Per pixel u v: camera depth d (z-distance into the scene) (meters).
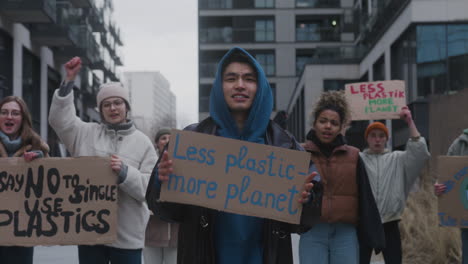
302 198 2.60
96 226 3.53
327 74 26.94
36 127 20.50
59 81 24.09
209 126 2.78
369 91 6.43
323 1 37.84
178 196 2.59
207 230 2.61
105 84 4.00
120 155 3.88
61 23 21.00
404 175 5.12
